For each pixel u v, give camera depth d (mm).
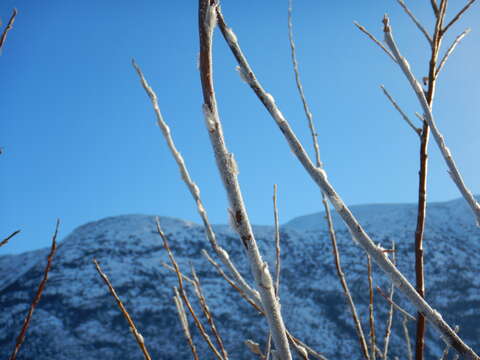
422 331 1256
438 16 1232
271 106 635
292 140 646
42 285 1002
